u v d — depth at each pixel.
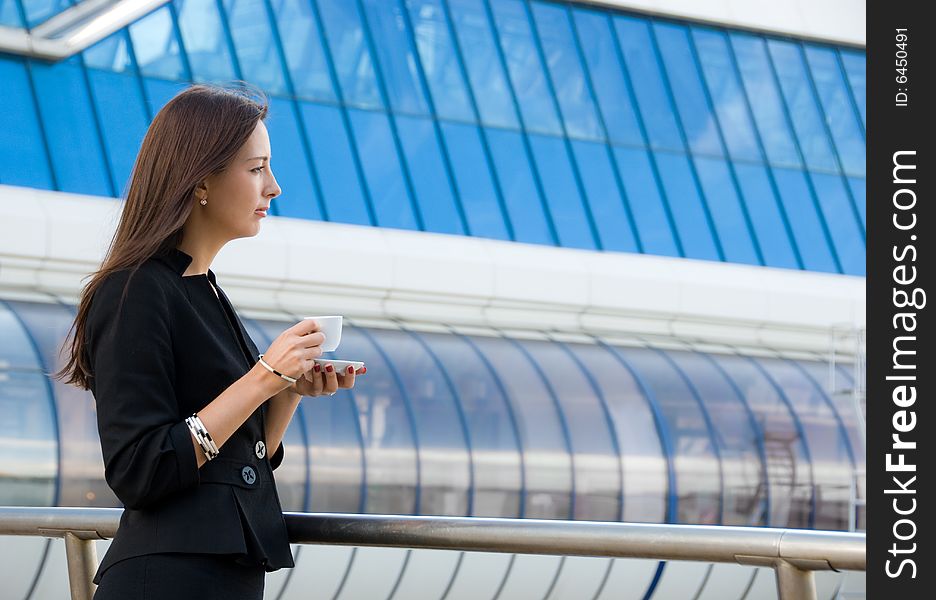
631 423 22.09
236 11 22.70
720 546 2.61
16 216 19.28
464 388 21.08
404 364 20.97
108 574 2.88
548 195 24.39
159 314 2.87
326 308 21.94
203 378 2.93
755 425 23.19
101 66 21.11
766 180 26.69
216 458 2.92
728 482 22.56
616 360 23.02
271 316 21.14
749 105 27.20
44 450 17.33
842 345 25.80
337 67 23.33
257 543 2.90
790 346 25.67
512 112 24.67
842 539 2.45
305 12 23.36
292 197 22.22
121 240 2.99
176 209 2.95
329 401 19.86
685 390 22.98
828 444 23.55
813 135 27.58
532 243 23.88
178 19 22.08
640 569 17.52
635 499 21.67
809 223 26.61
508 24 25.28
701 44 27.23
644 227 25.03
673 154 25.94
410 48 24.12
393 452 20.02
